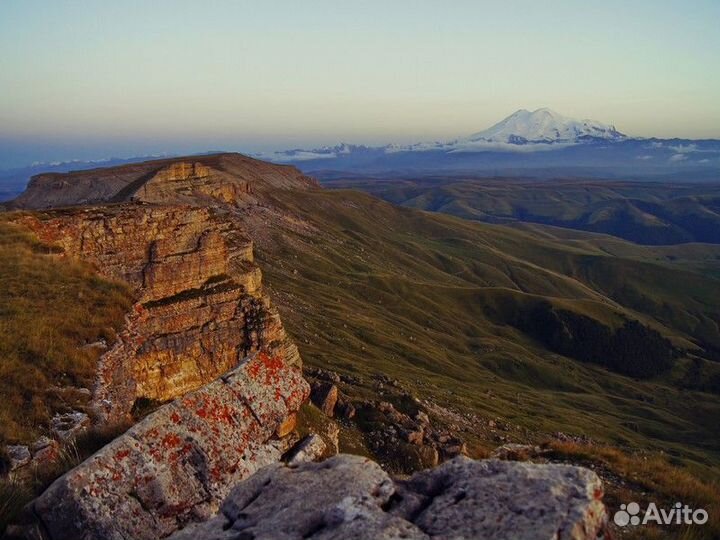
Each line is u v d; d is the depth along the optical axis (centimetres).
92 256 4034
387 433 5356
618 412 14312
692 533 1347
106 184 16425
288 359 5012
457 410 8550
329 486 813
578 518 675
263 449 1257
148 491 1041
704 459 10712
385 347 12581
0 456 1502
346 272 18900
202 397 1257
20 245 3186
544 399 13450
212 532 786
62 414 1845
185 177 18700
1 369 1906
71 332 2381
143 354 4050
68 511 963
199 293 4569
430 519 721
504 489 753
